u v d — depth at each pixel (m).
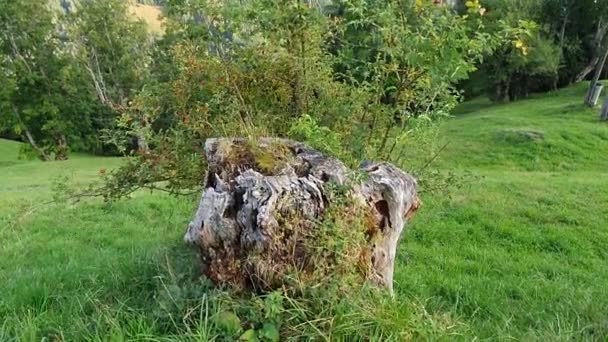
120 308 3.13
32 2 30.12
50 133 31.77
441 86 3.79
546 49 24.81
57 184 6.10
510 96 27.73
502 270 5.48
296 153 3.29
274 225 2.79
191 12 4.07
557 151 13.35
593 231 6.72
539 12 26.12
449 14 3.57
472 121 17.88
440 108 3.97
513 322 4.08
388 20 3.55
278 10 3.89
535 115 18.48
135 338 2.79
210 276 3.07
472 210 7.34
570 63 27.23
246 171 3.01
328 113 3.99
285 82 4.01
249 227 2.83
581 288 4.94
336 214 2.87
